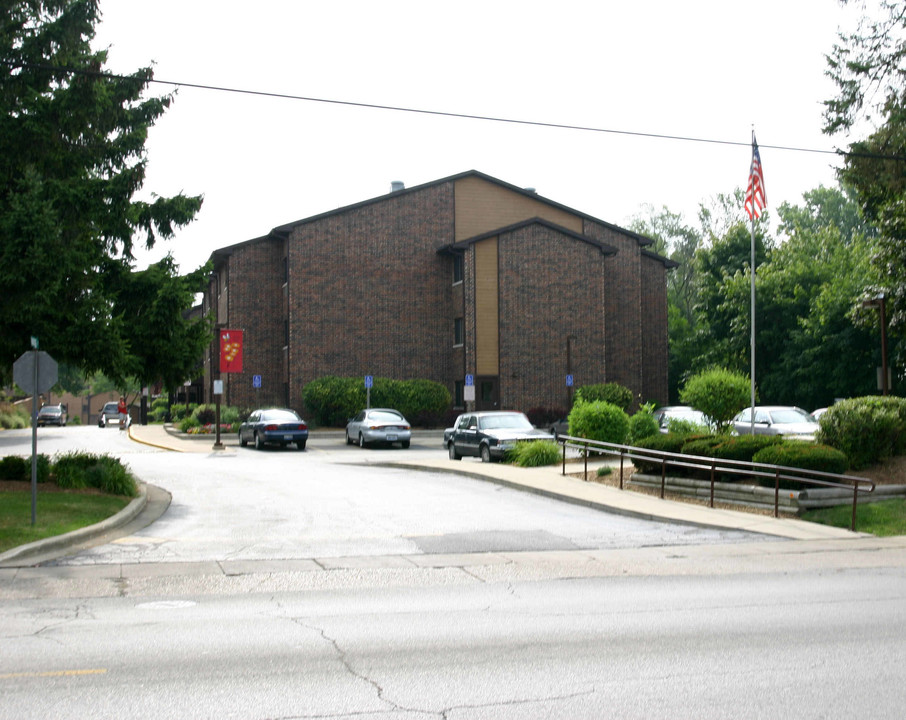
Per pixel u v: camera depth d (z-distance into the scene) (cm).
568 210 4928
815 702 573
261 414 3641
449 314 4775
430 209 4778
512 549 1288
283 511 1678
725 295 4928
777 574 1082
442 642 741
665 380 5134
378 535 1406
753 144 1864
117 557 1205
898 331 2964
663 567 1141
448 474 2353
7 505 1500
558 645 729
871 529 1427
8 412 6825
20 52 1706
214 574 1092
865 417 1730
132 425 6300
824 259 4862
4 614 860
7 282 1506
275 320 4781
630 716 546
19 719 542
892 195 2780
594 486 1941
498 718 544
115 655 698
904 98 2534
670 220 7975
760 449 1720
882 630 778
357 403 4388
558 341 4519
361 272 4662
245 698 585
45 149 1669
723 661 674
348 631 784
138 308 1816
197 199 1869
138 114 1864
